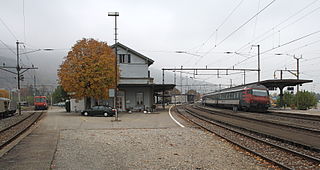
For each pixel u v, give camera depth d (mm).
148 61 41344
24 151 9977
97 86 30531
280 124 18125
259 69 38281
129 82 40312
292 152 9484
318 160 8117
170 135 14344
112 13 24062
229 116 28156
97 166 7918
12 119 29609
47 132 15852
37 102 59375
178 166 7934
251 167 7785
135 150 10328
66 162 8359
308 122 20141
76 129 17375
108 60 31219
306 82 34500
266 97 32844
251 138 13141
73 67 30812
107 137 13688
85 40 31844
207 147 10922
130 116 29000
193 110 40750
